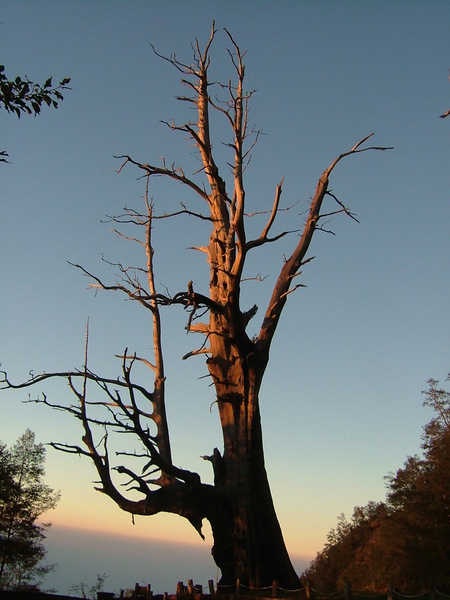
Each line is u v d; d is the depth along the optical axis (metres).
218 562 17.94
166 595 16.75
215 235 21.03
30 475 34.75
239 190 17.59
